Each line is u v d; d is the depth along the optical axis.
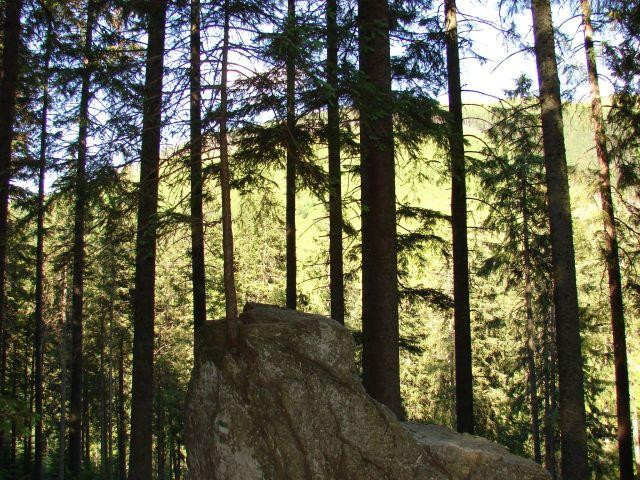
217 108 6.07
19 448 30.80
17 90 12.63
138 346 8.95
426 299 11.33
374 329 7.23
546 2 9.18
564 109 12.69
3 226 9.02
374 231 7.39
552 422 15.82
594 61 12.39
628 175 12.11
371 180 7.49
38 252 16.36
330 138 9.09
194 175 7.00
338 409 5.30
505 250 16.75
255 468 5.06
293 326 5.54
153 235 6.84
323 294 19.67
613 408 25.78
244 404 5.24
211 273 19.91
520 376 26.47
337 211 10.56
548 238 16.08
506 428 25.86
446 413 29.52
